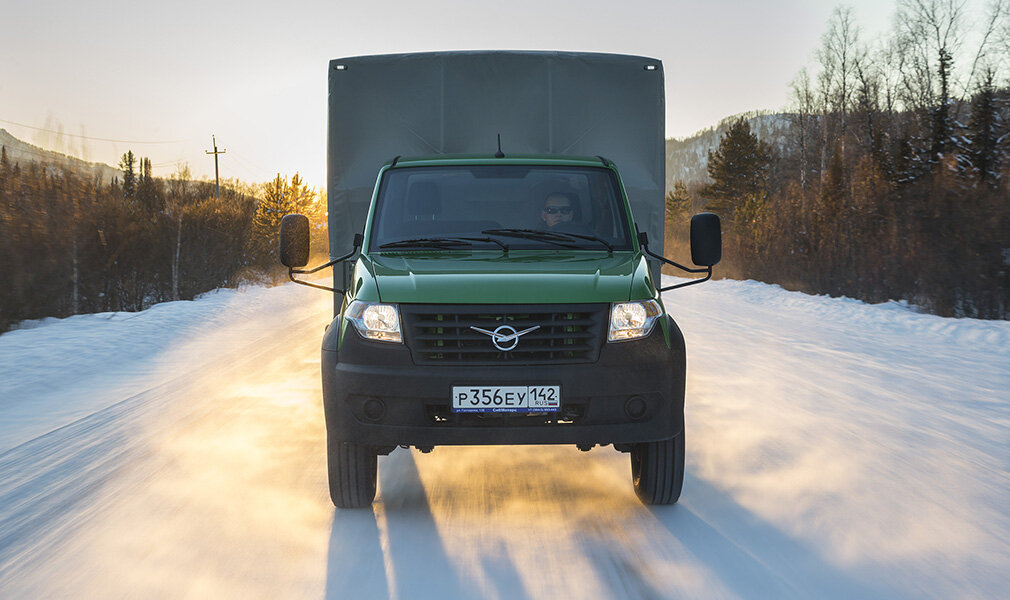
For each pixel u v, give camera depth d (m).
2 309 12.77
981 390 7.82
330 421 4.10
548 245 4.95
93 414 6.91
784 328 13.53
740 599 3.26
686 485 4.87
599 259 4.68
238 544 3.91
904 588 3.36
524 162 5.40
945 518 4.23
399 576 3.51
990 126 22.05
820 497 4.59
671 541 3.92
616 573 3.53
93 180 18.48
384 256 4.80
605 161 5.57
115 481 4.98
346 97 6.67
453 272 4.30
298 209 43.09
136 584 3.44
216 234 23.89
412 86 6.68
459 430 3.97
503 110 6.72
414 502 4.60
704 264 4.92
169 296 20.64
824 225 22.75
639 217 6.88
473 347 3.98
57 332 12.30
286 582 3.46
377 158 6.71
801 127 56.88
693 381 8.41
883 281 18.55
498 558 3.72
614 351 4.01
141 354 10.57
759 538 3.95
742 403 7.29
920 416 6.69
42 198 15.26
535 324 3.99
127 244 16.89
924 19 42.25
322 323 14.59
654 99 6.80
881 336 12.33
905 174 24.20
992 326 12.80
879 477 4.97
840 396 7.57
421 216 5.15
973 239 15.27
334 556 3.75
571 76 6.74
